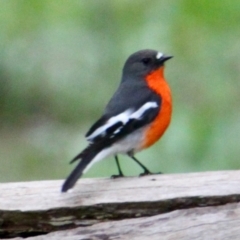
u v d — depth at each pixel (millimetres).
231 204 7590
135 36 12852
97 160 9188
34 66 14945
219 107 11953
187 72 12406
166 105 10492
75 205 7621
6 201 7711
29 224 7652
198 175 8156
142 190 7879
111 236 7445
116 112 10094
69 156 15297
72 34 13664
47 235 7516
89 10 13438
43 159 15797
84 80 14766
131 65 10797
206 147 11586
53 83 15125
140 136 10203
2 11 13320
